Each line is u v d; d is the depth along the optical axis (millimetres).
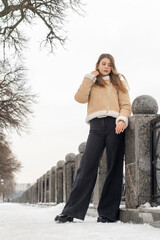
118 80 4605
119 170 4664
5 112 22234
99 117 4531
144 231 3336
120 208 4777
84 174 4527
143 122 4730
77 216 4488
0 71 21500
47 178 20391
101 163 7754
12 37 18453
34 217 6258
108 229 3535
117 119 4422
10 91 22250
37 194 26922
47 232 3357
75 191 4539
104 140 4582
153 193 4539
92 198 9008
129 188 4836
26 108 22906
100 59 4672
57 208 9297
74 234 3166
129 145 4883
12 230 3584
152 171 4602
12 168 41719
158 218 3697
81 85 4562
